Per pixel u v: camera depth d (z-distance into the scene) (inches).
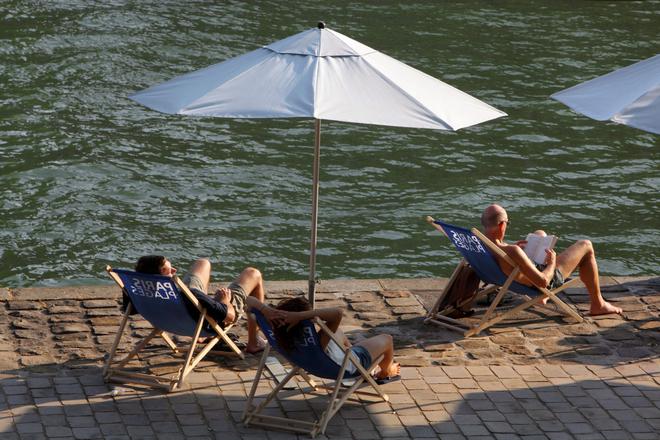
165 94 574.6
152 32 1951.3
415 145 1456.7
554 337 689.0
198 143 1425.9
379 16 2188.7
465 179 1333.7
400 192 1278.3
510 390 605.9
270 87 558.9
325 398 589.0
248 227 1154.0
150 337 609.9
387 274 1050.1
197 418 560.1
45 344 644.1
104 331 669.3
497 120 1578.5
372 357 576.7
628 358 657.6
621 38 2095.2
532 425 563.8
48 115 1497.3
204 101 552.7
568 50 1988.2
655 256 1125.7
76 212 1165.1
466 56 1915.6
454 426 560.4
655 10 2369.6
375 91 563.5
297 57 584.7
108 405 568.7
